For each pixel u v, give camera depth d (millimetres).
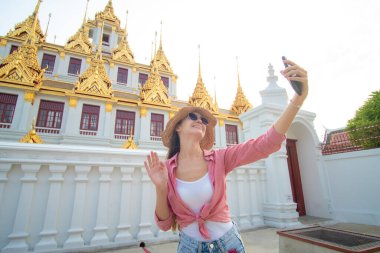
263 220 6609
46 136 15945
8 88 15969
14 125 15344
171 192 1692
